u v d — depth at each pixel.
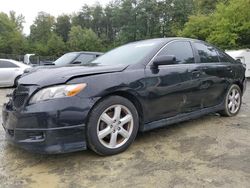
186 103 4.52
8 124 3.59
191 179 3.04
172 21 58.88
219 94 5.23
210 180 3.01
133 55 4.30
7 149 4.00
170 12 58.66
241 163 3.41
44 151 3.28
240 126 4.93
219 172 3.18
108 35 80.38
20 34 63.47
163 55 4.18
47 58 32.97
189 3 58.12
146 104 3.96
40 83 3.38
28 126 3.33
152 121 4.11
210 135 4.44
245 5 23.81
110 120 3.64
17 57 37.97
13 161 3.60
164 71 4.18
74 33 69.75
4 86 12.24
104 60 4.55
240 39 24.73
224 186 2.89
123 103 3.74
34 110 3.29
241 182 2.96
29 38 74.88
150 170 3.27
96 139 3.51
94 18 84.38
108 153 3.65
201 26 29.19
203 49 5.10
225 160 3.50
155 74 4.06
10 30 61.81
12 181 3.09
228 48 24.52
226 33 24.31
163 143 4.11
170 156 3.65
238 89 5.75
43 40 72.94
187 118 4.59
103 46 70.12
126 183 2.99
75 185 2.99
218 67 5.14
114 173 3.22
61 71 3.60
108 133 3.63
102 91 3.52
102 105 3.54
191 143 4.10
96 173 3.23
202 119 5.41
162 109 4.17
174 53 4.49
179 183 2.96
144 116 3.98
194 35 29.09
